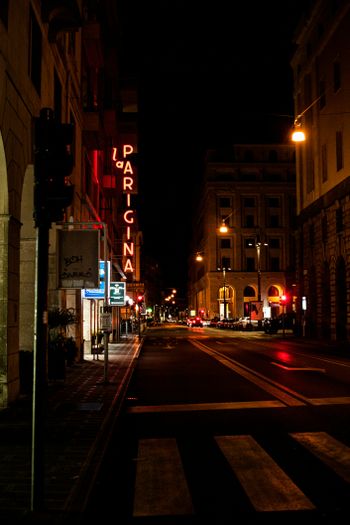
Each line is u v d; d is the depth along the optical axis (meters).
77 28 17.09
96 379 17.02
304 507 5.73
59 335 17.25
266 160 93.56
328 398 12.86
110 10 36.91
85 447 8.30
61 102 19.84
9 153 11.88
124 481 6.75
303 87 48.88
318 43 43.97
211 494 6.20
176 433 9.45
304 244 49.41
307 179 48.41
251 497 6.07
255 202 93.12
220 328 76.12
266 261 92.06
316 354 27.30
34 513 5.37
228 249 92.50
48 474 6.86
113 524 5.36
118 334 41.19
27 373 13.49
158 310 168.38
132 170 49.59
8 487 6.34
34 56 15.04
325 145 43.47
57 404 12.30
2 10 11.57
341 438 8.81
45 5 15.76
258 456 7.80
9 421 10.26
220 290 91.88
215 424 10.13
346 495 6.10
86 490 6.19
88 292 23.02
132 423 10.38
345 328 40.41
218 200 92.94
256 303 65.25
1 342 11.67
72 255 14.03
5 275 11.75
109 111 35.62
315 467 7.21
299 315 50.91
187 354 27.91
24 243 16.48
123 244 52.41
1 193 11.80
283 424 9.99
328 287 43.75
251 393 13.89
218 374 18.42
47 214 5.69
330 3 41.03
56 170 5.76
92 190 30.64
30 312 16.52
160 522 5.39
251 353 28.09
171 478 6.84
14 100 12.34
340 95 39.78
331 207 41.59
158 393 14.27
